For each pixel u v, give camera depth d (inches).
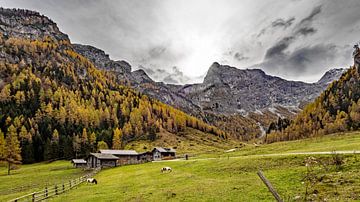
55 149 6284.5
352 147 2174.0
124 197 1534.2
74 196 1729.8
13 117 7549.2
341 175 1301.7
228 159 2475.4
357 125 6328.7
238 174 1852.9
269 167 1839.3
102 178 2854.3
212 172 2096.5
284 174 1525.6
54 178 3368.6
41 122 7839.6
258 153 3147.1
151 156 5664.4
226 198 1248.2
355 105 7126.0
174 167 2832.2
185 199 1327.5
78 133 7234.3
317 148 2576.3
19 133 6407.5
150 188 1756.9
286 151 2886.3
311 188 1186.6
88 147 6732.3
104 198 1562.5
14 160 4626.0
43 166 5295.3
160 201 1349.7
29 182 3093.0
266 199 1149.7
